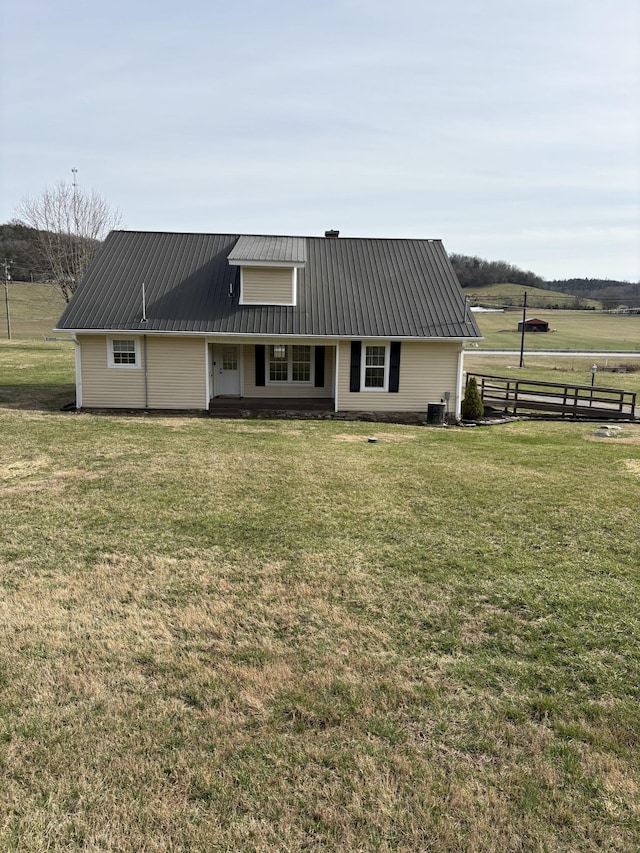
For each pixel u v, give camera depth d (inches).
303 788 132.7
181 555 257.9
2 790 131.1
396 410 709.3
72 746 144.1
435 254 815.1
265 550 265.3
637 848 119.3
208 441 511.2
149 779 134.8
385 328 685.9
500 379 819.4
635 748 147.2
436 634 197.8
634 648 191.5
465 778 136.6
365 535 285.7
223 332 663.8
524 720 156.5
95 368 682.2
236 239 821.9
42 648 185.5
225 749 144.2
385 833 121.8
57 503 324.2
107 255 765.3
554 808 128.6
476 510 327.6
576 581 239.1
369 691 166.9
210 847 117.8
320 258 794.8
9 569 241.1
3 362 1138.7
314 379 778.8
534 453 501.0
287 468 414.6
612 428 666.2
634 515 322.7
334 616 208.5
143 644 188.7
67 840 119.2
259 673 174.1
